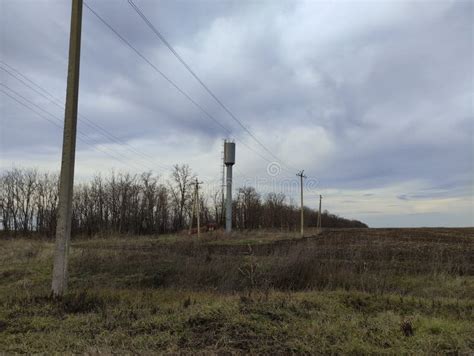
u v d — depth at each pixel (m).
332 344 5.65
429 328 6.50
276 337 5.83
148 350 5.31
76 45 10.08
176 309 7.66
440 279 13.20
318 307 7.86
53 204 60.34
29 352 5.42
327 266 13.84
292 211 85.31
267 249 21.70
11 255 20.62
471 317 7.56
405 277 13.73
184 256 17.30
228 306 7.20
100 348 5.42
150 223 65.56
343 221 134.25
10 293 10.36
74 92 9.95
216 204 76.44
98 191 63.50
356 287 12.07
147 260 16.80
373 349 5.48
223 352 5.27
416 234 47.22
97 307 8.19
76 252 19.30
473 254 21.06
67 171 9.67
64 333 6.33
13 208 59.12
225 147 54.25
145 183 66.38
